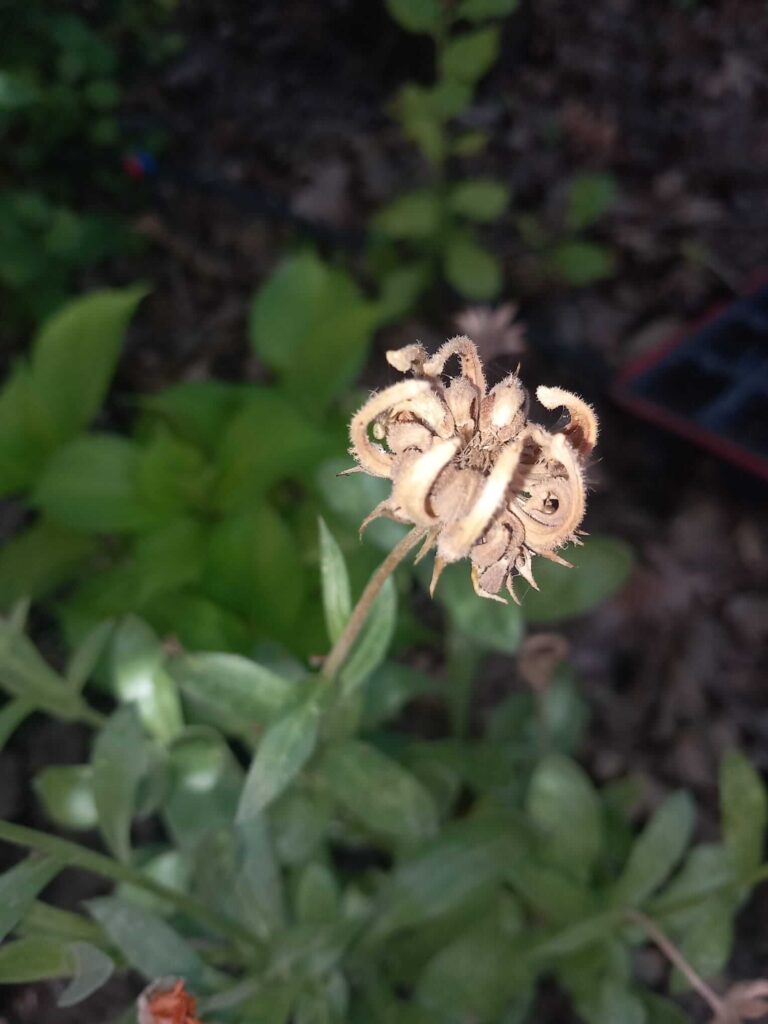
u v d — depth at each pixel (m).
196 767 0.17
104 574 0.22
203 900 0.18
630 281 0.37
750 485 0.31
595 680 0.28
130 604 0.21
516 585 0.18
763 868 0.16
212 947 0.17
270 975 0.16
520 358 0.35
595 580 0.18
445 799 0.20
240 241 0.37
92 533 0.24
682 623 0.29
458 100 0.32
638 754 0.27
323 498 0.21
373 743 0.21
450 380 0.11
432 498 0.11
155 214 0.37
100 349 0.23
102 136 0.36
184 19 0.43
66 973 0.14
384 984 0.18
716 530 0.30
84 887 0.23
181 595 0.21
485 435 0.11
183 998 0.12
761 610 0.29
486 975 0.17
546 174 0.41
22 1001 0.21
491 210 0.33
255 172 0.39
